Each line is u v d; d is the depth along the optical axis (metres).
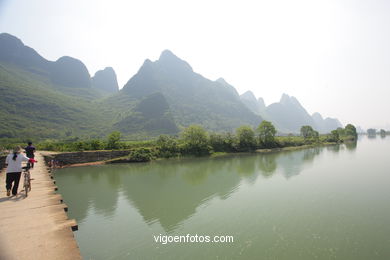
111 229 18.80
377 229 18.17
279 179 35.59
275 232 17.88
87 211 23.06
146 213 22.22
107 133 174.25
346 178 35.66
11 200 11.56
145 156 59.44
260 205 23.88
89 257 14.80
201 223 19.69
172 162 58.50
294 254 14.85
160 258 14.60
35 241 7.22
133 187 32.41
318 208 22.86
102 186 33.22
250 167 48.00
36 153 49.59
